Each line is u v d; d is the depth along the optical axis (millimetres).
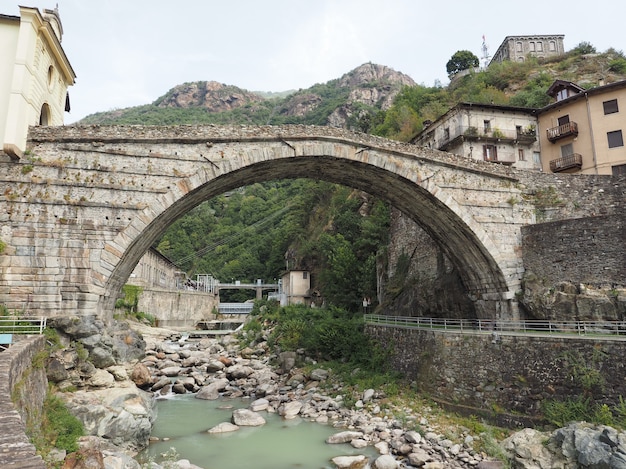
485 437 16359
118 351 18500
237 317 61375
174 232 93875
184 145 19859
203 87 183875
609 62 54000
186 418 20500
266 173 23703
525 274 23812
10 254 16859
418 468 14766
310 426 19422
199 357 33000
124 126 19031
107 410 15133
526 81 54688
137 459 15000
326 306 44094
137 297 42969
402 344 24312
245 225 96125
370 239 43531
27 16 17703
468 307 27359
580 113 31375
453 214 23797
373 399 21828
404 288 34125
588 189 24875
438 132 36000
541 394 16750
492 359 18484
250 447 16734
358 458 15273
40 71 18891
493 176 24734
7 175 17297
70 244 17500
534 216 24938
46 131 17969
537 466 13891
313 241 58000
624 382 15047
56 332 16328
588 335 17562
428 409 19688
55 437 11828
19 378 10312
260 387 25672
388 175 23516
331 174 25438
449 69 77500
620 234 20703
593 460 12773
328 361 29234
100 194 18234
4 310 16141
